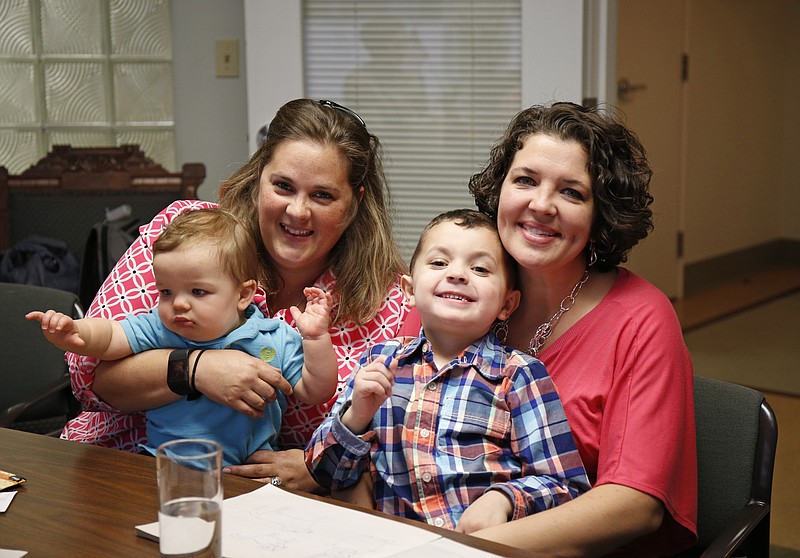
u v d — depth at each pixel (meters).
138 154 3.47
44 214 3.41
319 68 3.45
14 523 1.21
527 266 1.53
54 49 3.86
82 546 1.14
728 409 1.61
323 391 1.66
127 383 1.65
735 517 1.54
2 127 3.90
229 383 1.59
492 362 1.55
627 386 1.49
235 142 3.88
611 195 1.54
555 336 1.60
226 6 3.79
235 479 1.36
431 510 1.48
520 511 1.38
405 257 3.47
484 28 3.28
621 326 1.53
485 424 1.51
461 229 1.57
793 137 6.88
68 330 1.56
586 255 1.62
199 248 1.64
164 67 3.86
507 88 3.29
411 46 3.36
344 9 3.39
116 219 3.17
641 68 5.08
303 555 1.11
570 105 1.58
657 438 1.45
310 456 1.53
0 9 3.82
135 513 1.24
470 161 3.38
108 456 1.45
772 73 6.64
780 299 5.97
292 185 1.74
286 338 1.72
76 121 3.90
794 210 6.95
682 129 5.62
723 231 6.35
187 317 1.65
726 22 5.98
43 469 1.39
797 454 3.40
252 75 3.44
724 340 5.00
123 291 1.84
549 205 1.50
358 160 1.78
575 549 1.35
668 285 5.76
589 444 1.52
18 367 2.29
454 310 1.54
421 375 1.58
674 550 1.55
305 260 1.78
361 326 1.83
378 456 1.54
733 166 6.33
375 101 3.42
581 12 3.09
